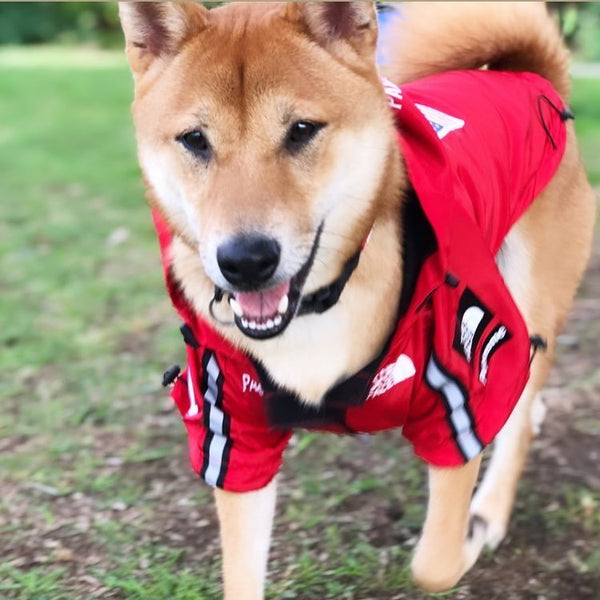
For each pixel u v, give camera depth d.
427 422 0.70
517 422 0.85
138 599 0.78
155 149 0.69
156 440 0.99
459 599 0.77
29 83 3.50
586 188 0.91
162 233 0.72
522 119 0.81
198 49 0.68
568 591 0.78
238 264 0.64
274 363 0.68
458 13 0.89
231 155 0.67
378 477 0.92
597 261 1.37
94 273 1.43
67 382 1.11
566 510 0.86
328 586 0.79
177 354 1.16
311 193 0.67
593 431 0.97
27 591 0.79
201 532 0.85
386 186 0.69
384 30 0.91
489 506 0.83
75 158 2.24
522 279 0.83
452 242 0.68
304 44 0.68
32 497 0.90
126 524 0.87
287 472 0.93
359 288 0.68
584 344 1.14
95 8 5.41
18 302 1.32
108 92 3.27
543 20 0.90
